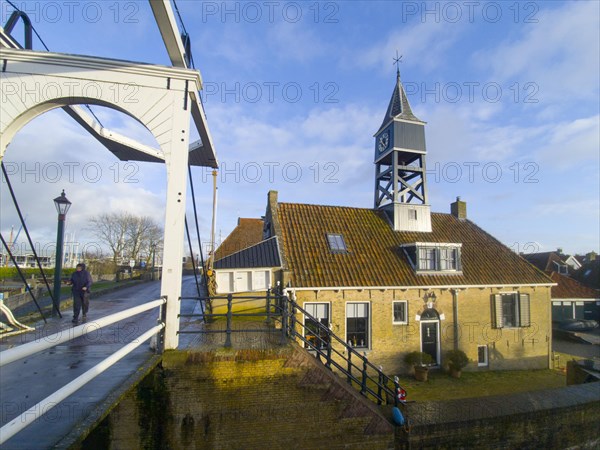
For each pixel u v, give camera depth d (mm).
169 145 5094
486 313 14242
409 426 5836
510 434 6398
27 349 2012
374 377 12266
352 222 15469
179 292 5172
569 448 6855
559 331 22828
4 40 5074
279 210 14711
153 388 4719
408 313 13164
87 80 4895
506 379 12953
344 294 12422
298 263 12570
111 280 27469
